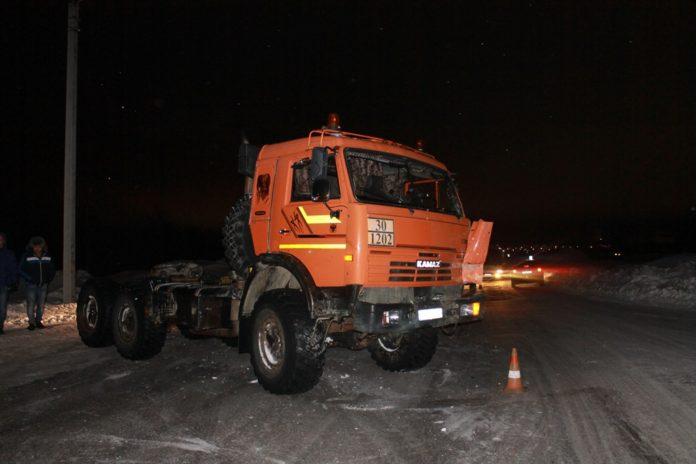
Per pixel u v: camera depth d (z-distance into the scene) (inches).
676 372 300.7
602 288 879.7
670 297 706.8
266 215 294.2
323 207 264.2
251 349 276.5
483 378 298.8
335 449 195.9
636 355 348.2
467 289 319.6
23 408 243.9
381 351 320.2
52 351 375.9
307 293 255.8
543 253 1571.1
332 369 320.5
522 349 382.3
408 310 264.2
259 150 312.8
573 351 369.4
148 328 339.0
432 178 304.5
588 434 207.9
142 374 308.8
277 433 212.2
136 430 215.3
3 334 442.9
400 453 191.9
